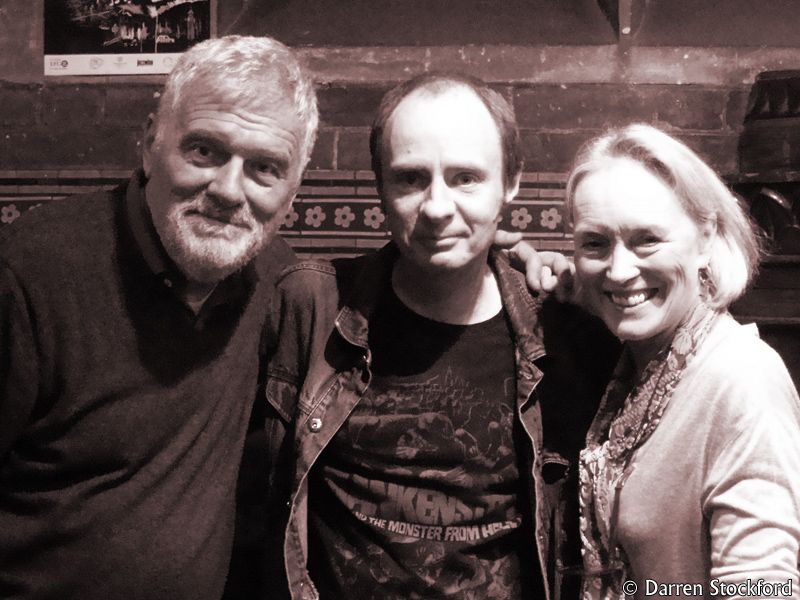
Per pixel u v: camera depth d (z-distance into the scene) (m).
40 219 1.47
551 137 2.43
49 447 1.44
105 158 2.48
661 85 2.42
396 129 1.46
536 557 1.51
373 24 2.47
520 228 2.43
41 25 2.48
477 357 1.55
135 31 2.46
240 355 1.57
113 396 1.44
